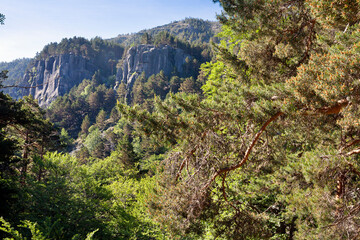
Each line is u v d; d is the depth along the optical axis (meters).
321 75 4.45
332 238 4.42
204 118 5.51
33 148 29.05
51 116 122.19
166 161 6.53
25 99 30.95
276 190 8.15
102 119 115.06
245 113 5.31
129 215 15.73
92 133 97.56
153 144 5.77
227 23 8.10
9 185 14.75
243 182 8.82
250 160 7.14
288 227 9.37
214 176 6.02
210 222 6.81
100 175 31.59
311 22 7.24
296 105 5.02
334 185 5.00
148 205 6.43
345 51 4.18
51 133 31.23
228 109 5.47
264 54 8.18
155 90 129.00
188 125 5.37
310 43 7.50
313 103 4.74
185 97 5.70
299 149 8.16
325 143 6.35
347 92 4.11
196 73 176.25
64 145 34.34
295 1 7.14
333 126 5.99
